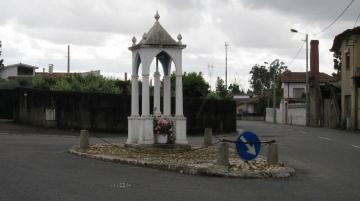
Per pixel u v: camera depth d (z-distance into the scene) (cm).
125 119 3553
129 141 2083
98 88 3962
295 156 2016
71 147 2183
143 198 1068
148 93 2003
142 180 1320
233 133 3950
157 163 1565
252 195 1129
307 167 1666
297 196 1122
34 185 1205
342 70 4747
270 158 1557
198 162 1591
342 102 4734
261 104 10669
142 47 2011
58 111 3541
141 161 1611
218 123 3944
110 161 1711
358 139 3038
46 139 2741
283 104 7456
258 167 1499
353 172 1548
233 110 4066
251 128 4809
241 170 1441
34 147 2205
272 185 1280
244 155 1502
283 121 7419
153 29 2048
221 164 1480
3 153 1909
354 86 4344
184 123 2025
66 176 1359
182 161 1617
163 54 2152
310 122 5912
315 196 1125
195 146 2147
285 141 2855
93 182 1266
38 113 3631
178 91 2042
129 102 3559
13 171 1433
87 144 2008
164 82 2180
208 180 1347
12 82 5081
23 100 3806
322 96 5625
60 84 3950
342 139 3039
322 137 3241
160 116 2039
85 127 3500
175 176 1407
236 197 1100
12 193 1098
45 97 3584
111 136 3228
